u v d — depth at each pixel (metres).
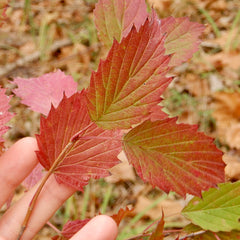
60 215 0.61
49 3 1.12
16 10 1.10
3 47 0.96
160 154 0.20
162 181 0.19
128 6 0.25
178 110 0.76
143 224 0.59
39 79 0.31
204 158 0.19
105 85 0.19
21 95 0.30
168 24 0.25
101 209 0.59
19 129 0.73
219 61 0.85
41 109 0.30
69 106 0.22
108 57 0.19
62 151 0.22
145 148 0.20
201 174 0.19
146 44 0.19
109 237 0.22
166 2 0.98
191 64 0.84
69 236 0.27
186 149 0.19
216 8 0.99
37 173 0.32
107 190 0.63
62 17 1.06
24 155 0.27
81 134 0.23
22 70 0.89
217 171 0.19
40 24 1.05
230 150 0.67
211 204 0.25
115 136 0.23
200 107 0.76
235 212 0.24
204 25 0.25
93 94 0.20
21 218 0.27
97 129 0.23
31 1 1.13
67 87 0.30
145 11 0.25
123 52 0.19
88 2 1.11
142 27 0.19
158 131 0.20
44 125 0.22
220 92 0.77
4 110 0.26
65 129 0.23
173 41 0.25
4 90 0.26
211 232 0.25
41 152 0.23
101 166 0.23
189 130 0.19
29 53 0.95
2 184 0.27
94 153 0.23
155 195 0.63
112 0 0.25
